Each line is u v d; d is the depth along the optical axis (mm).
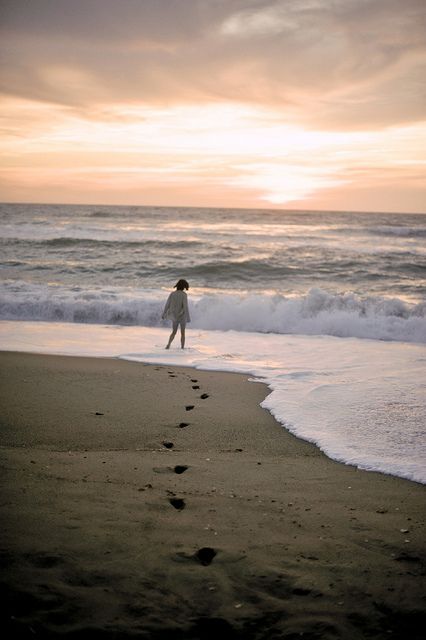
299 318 15250
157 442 5879
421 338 13898
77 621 2504
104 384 8484
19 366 9508
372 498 4410
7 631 2393
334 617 2648
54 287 19281
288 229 50812
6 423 6277
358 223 67125
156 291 19000
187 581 2904
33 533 3314
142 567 3012
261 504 4148
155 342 12547
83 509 3766
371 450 5746
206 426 6566
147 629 2480
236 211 119125
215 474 4859
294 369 9953
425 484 4812
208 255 30188
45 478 4387
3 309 15641
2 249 30969
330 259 28797
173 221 64812
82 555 3088
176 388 8406
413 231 46031
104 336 13102
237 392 8273
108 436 5988
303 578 3004
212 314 15445
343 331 14562
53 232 41031
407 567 3170
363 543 3490
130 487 4320
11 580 2773
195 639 2438
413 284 22594
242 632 2514
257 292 20078
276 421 6828
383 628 2578
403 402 7641
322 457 5578
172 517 3754
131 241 34500
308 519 3879
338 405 7508
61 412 6855
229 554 3234
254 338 13602
